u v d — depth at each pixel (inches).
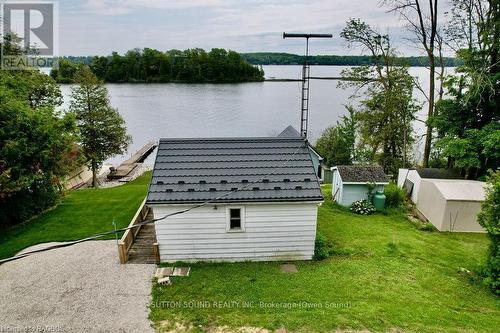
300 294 434.3
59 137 714.8
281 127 2518.5
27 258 527.5
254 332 365.4
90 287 450.9
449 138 887.1
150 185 514.9
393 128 1125.1
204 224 510.6
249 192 509.0
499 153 770.2
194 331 368.2
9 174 602.2
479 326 384.2
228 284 458.6
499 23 825.5
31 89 1048.8
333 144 1366.9
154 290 443.5
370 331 367.2
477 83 811.4
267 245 528.1
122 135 1409.9
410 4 1023.0
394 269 506.9
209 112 3019.2
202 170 542.9
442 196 700.7
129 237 547.8
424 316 395.5
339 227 671.8
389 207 796.6
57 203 786.2
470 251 602.5
